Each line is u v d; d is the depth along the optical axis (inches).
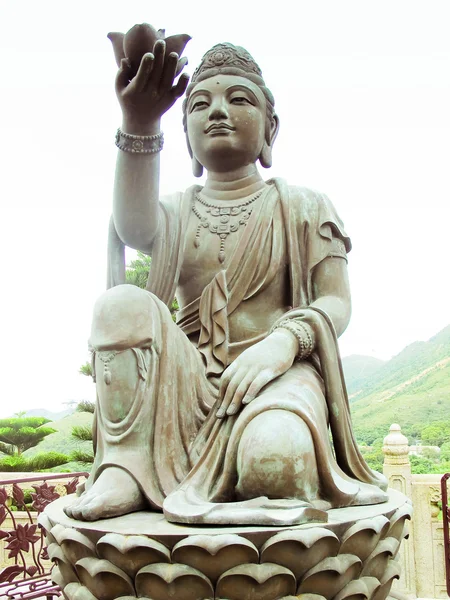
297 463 83.9
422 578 209.9
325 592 80.2
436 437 499.8
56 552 87.3
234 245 120.9
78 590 84.1
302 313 105.4
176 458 96.5
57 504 101.3
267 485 83.6
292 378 97.9
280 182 126.1
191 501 84.6
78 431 378.6
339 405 104.0
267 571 75.3
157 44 97.6
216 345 114.9
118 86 104.7
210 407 105.5
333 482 89.3
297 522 78.4
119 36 106.6
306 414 88.8
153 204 115.7
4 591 152.6
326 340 104.0
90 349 102.0
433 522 211.8
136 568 78.3
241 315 117.9
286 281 120.4
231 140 122.7
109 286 124.1
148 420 96.1
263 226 120.3
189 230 124.6
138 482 91.7
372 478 106.7
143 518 87.1
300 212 120.9
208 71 125.0
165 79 103.3
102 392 96.7
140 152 110.6
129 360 95.7
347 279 121.3
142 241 119.8
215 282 118.3
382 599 92.0
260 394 93.8
